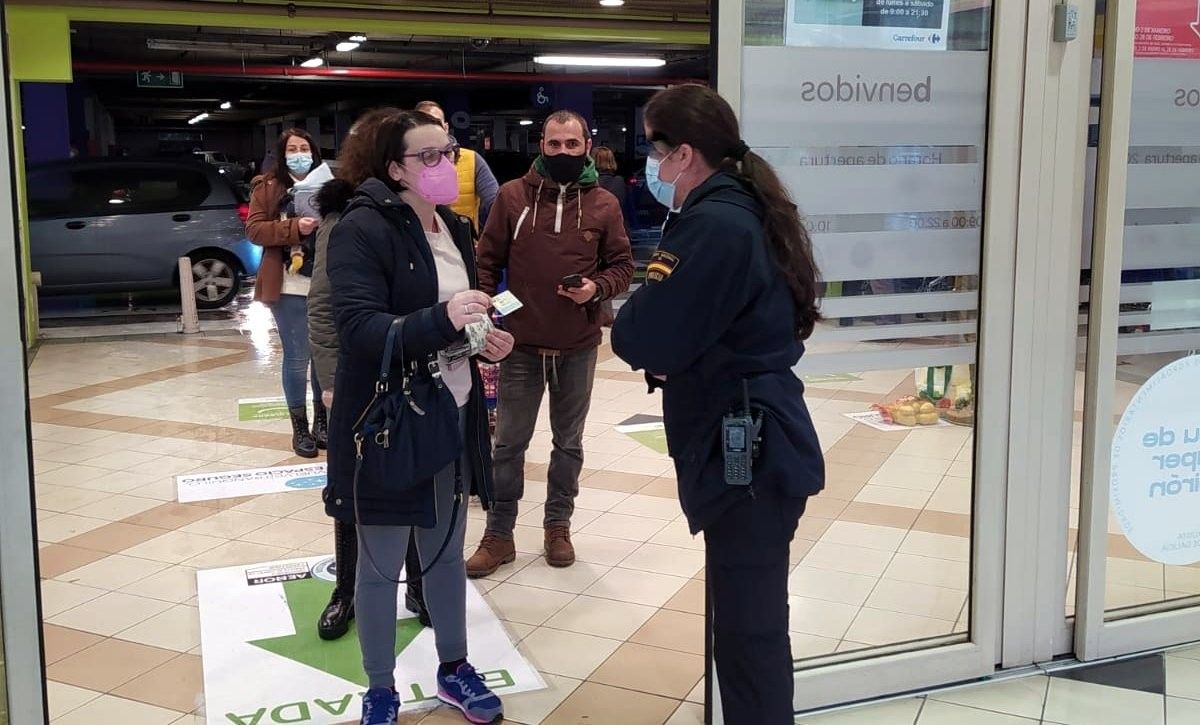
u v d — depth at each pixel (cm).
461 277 247
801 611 302
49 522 404
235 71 1512
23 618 195
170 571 352
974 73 256
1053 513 277
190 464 488
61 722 251
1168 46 270
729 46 234
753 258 188
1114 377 272
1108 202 264
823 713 260
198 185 1004
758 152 241
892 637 283
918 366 261
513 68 1703
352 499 232
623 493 443
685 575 350
